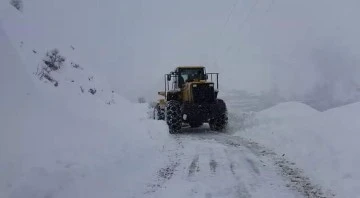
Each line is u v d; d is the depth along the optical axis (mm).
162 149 10102
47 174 5242
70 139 7250
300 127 10961
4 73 7660
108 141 8328
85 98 11250
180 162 8609
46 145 6426
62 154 6316
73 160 6246
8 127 6293
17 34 11672
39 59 11234
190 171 7754
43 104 8062
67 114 8594
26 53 10789
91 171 6199
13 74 7941
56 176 5340
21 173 5062
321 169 7363
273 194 6156
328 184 6512
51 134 7004
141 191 6301
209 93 14398
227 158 9016
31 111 7391
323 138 8891
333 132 9039
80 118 8898
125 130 10305
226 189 6461
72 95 10586
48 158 5918
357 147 7516
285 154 9297
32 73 9688
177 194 6176
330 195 6008
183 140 11977
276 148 10117
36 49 11742
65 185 5344
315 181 6820
